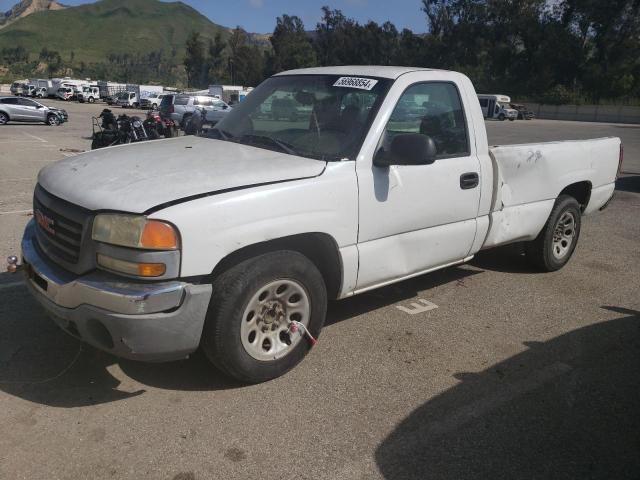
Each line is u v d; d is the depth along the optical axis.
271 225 3.23
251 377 3.41
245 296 3.21
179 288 2.96
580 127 46.53
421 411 3.32
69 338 3.96
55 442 2.89
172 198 2.99
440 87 4.30
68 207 3.15
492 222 4.75
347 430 3.10
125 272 2.93
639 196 11.10
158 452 2.85
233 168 3.39
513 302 5.05
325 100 4.12
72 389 3.37
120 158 3.66
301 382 3.56
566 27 81.19
